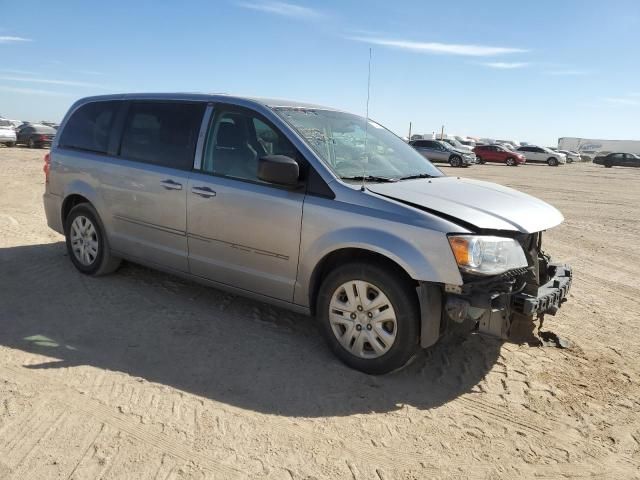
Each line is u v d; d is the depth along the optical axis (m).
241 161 4.34
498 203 3.94
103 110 5.52
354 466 2.85
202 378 3.66
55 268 5.88
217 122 4.55
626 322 5.20
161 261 4.94
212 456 2.85
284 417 3.25
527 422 3.35
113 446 2.88
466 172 28.06
